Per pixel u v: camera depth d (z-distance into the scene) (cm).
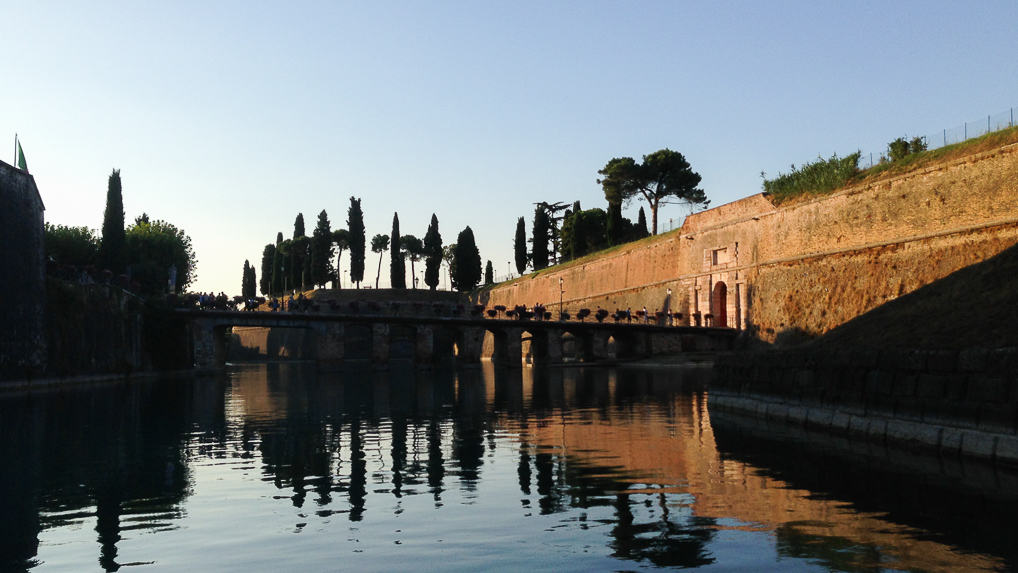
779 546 793
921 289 2370
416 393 3425
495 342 7394
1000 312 1616
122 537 862
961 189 4462
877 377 1627
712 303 6919
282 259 13025
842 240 5394
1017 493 1050
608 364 6612
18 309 3984
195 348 5991
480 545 810
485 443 1641
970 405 1343
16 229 4025
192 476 1265
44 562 767
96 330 4856
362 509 995
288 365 9694
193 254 9588
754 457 1408
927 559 741
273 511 988
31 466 1388
